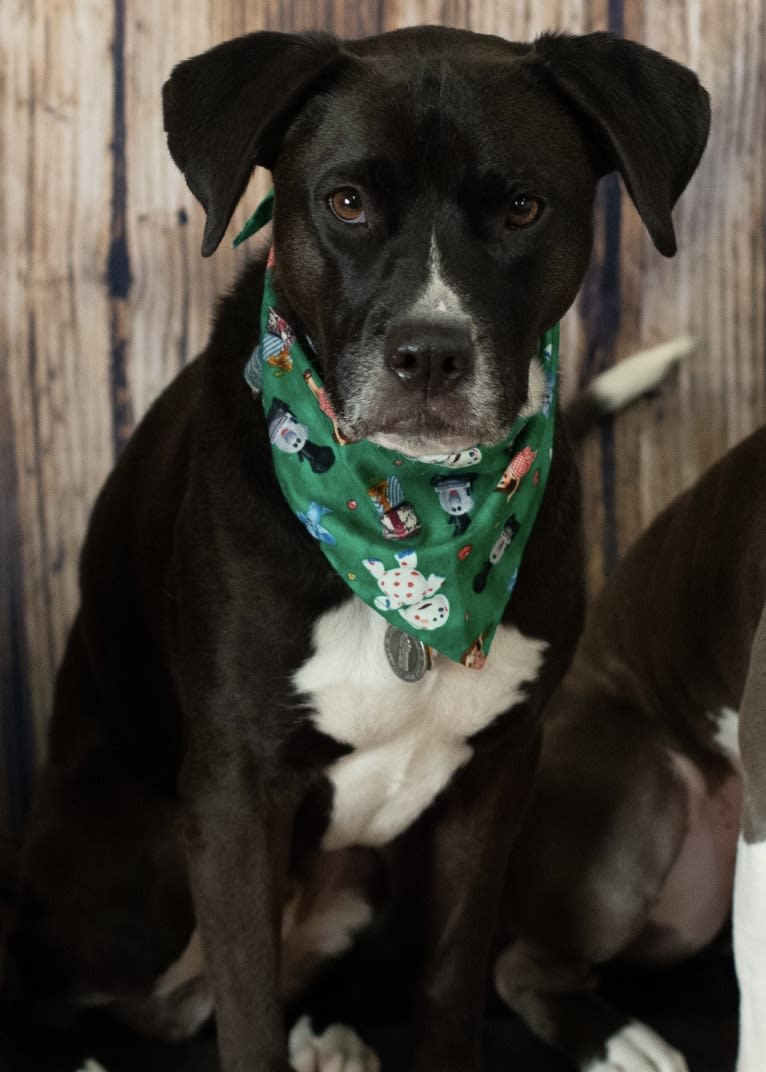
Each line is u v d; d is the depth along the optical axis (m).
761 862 2.03
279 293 2.13
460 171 1.92
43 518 2.93
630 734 2.61
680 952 2.72
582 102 1.99
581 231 2.04
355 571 2.04
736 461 2.54
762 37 2.93
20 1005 2.47
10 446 2.91
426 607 2.06
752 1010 2.07
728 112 2.95
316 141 1.98
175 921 2.43
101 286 2.90
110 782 2.45
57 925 2.43
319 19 2.87
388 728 2.16
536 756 2.36
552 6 2.91
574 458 2.31
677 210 2.97
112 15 2.83
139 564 2.37
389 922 2.63
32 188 2.87
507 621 2.17
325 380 2.02
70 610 2.96
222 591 2.11
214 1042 2.57
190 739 2.20
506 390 1.92
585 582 2.31
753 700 2.05
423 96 1.93
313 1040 2.48
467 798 2.33
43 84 2.84
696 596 2.54
